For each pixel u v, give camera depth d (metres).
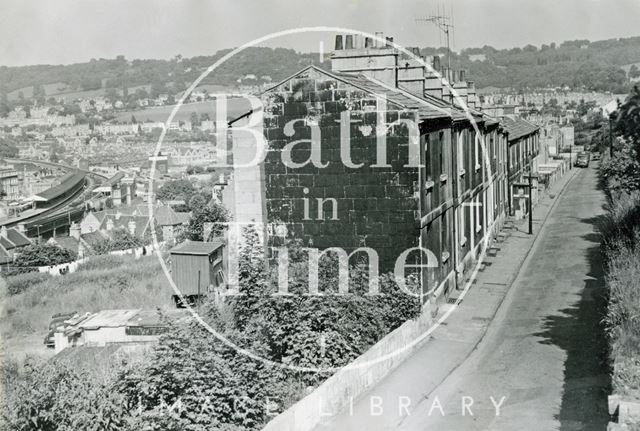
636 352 14.05
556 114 123.31
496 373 16.64
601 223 36.19
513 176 45.75
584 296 24.05
